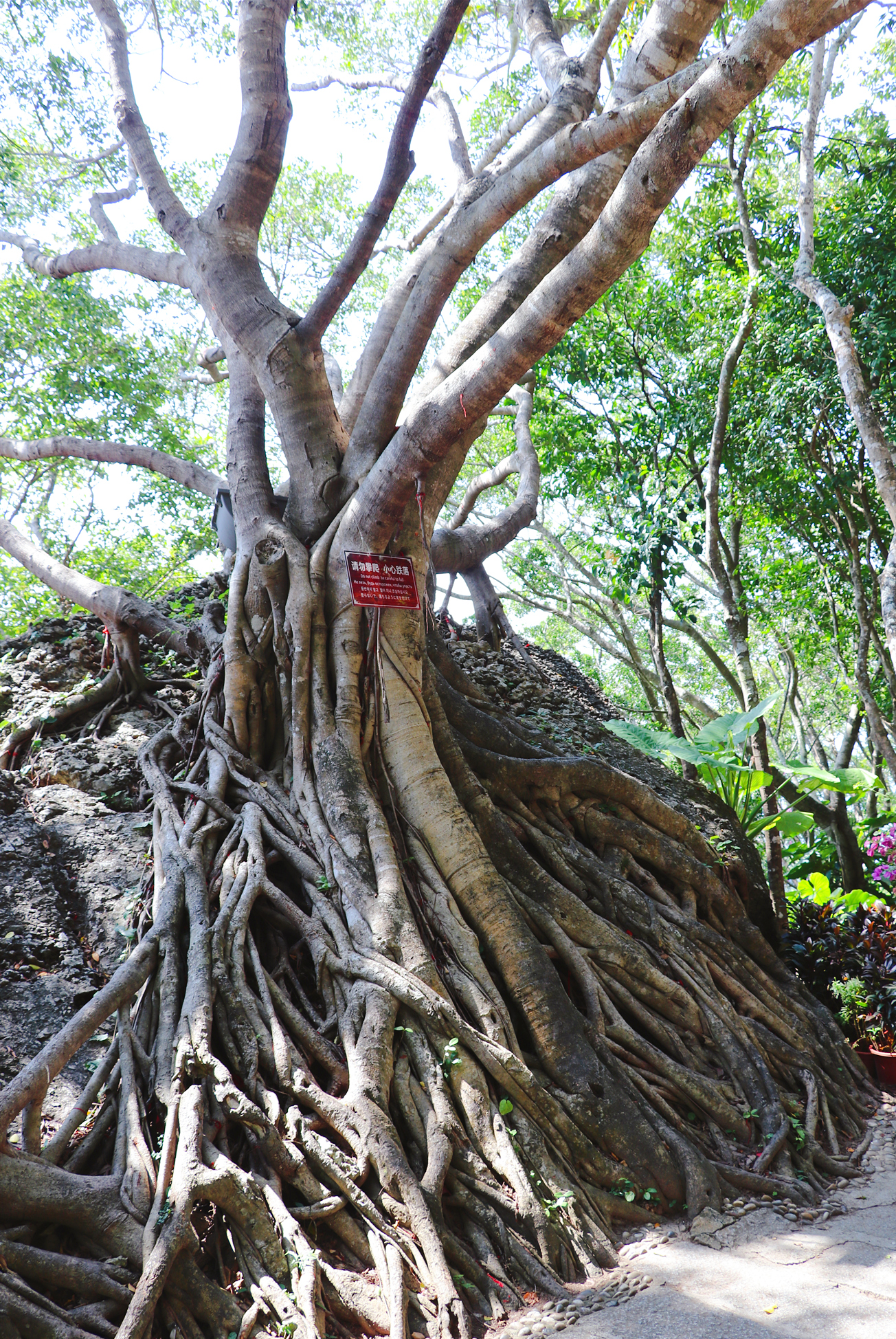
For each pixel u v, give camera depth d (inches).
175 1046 161.8
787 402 433.7
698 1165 181.0
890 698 566.6
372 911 187.2
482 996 186.2
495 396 204.4
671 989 225.5
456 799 220.5
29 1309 122.3
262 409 277.1
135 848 237.9
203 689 256.7
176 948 180.7
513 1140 166.4
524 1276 147.6
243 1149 152.7
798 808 421.4
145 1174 141.2
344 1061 168.2
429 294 218.7
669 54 199.6
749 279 385.7
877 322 404.2
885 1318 132.8
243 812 212.2
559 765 264.8
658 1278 150.3
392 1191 147.9
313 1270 131.5
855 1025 263.4
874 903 329.7
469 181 299.4
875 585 517.0
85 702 297.0
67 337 567.2
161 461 412.2
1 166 494.6
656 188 168.1
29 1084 142.3
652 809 277.7
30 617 577.9
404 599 230.8
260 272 266.8
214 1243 138.9
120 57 300.2
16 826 244.1
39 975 201.9
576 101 245.3
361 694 228.5
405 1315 129.8
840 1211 176.7
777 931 297.3
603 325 513.3
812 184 332.8
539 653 468.1
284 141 267.3
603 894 245.4
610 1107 183.8
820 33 154.0
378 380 236.8
